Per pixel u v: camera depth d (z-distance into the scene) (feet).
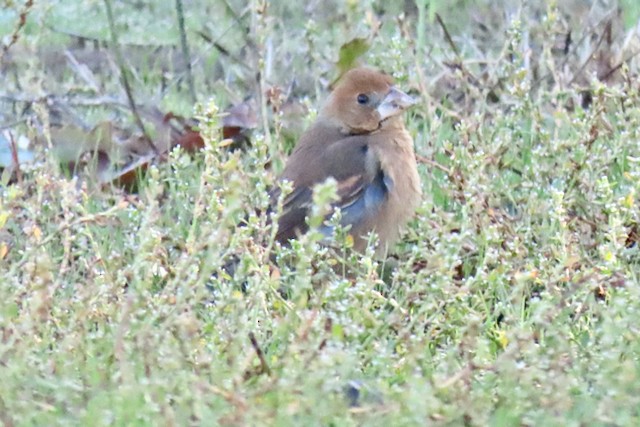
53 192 36.47
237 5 51.96
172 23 51.67
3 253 30.30
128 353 27.12
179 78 47.39
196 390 25.55
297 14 51.39
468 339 28.53
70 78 47.83
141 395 25.84
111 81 48.44
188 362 26.99
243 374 27.12
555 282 31.45
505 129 39.86
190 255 29.37
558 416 26.30
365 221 37.86
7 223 34.88
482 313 31.96
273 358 28.50
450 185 37.45
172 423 25.08
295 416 25.49
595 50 45.19
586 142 37.60
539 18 51.01
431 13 46.09
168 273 31.91
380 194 37.91
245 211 35.06
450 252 29.60
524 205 37.09
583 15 50.03
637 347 27.68
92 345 28.04
